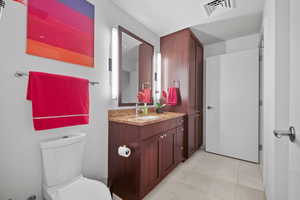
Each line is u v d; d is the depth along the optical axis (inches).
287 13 36.3
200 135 115.3
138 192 52.5
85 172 52.8
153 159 60.2
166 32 93.7
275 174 38.1
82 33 51.5
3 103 34.6
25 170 38.0
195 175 73.2
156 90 97.3
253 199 55.6
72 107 44.8
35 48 39.4
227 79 99.2
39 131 40.6
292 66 25.9
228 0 61.4
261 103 86.5
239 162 89.4
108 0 62.4
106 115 61.2
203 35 101.0
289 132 25.6
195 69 102.3
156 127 61.4
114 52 64.7
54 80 40.6
